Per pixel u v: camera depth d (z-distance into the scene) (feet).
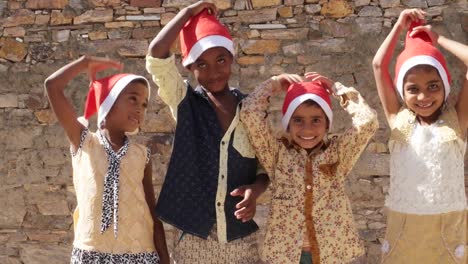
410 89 10.67
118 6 15.87
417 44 10.96
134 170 10.34
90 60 10.45
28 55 16.05
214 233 10.32
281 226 10.37
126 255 9.97
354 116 10.53
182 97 10.48
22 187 16.10
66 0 15.96
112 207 10.01
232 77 15.66
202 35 10.30
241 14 15.58
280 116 15.47
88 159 10.19
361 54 15.23
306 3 15.43
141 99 10.54
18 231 16.17
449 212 10.37
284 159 10.52
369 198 15.40
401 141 10.80
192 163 10.27
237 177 10.48
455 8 14.90
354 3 15.29
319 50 15.39
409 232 10.50
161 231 10.78
